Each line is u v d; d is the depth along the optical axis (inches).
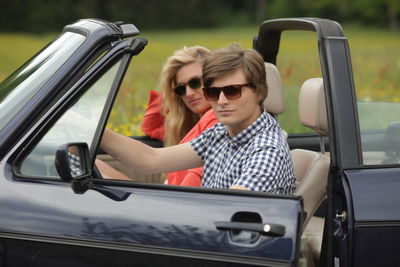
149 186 232.2
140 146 288.0
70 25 265.0
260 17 6166.3
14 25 4778.5
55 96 237.1
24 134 234.8
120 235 223.5
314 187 289.4
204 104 351.6
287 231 216.1
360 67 1573.6
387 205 239.6
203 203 224.7
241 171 257.4
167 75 354.3
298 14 5974.4
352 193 241.1
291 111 383.2
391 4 5531.5
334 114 248.5
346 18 5787.4
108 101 240.2
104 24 251.9
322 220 346.0
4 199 229.6
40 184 232.7
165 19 5674.2
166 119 370.6
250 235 218.2
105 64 237.8
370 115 285.4
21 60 2500.0
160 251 220.8
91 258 224.4
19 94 242.4
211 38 4264.3
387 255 239.3
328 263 253.1
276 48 350.3
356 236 238.4
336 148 247.8
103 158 364.8
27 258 226.4
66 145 224.1
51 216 227.3
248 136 259.1
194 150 288.0
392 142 260.2
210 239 219.3
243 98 253.6
